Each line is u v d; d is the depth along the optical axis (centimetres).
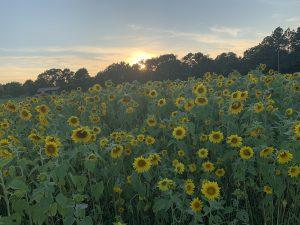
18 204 192
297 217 216
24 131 402
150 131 315
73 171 236
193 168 252
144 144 277
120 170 263
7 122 401
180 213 224
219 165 254
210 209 200
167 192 203
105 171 241
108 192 246
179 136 274
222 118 289
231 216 225
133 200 242
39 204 186
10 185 191
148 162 228
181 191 224
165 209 215
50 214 197
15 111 470
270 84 432
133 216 232
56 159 229
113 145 247
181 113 314
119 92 520
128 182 236
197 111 317
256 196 238
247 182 237
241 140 252
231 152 246
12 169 214
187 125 281
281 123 295
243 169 224
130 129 400
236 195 224
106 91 600
